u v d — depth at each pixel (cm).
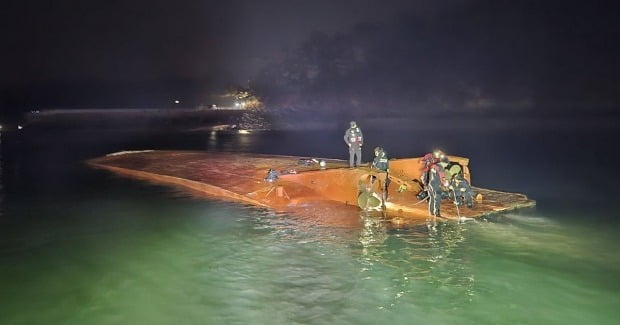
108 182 2003
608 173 2341
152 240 1144
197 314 745
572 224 1271
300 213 1379
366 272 916
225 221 1307
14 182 2045
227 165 2038
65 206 1541
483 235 1161
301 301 789
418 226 1234
